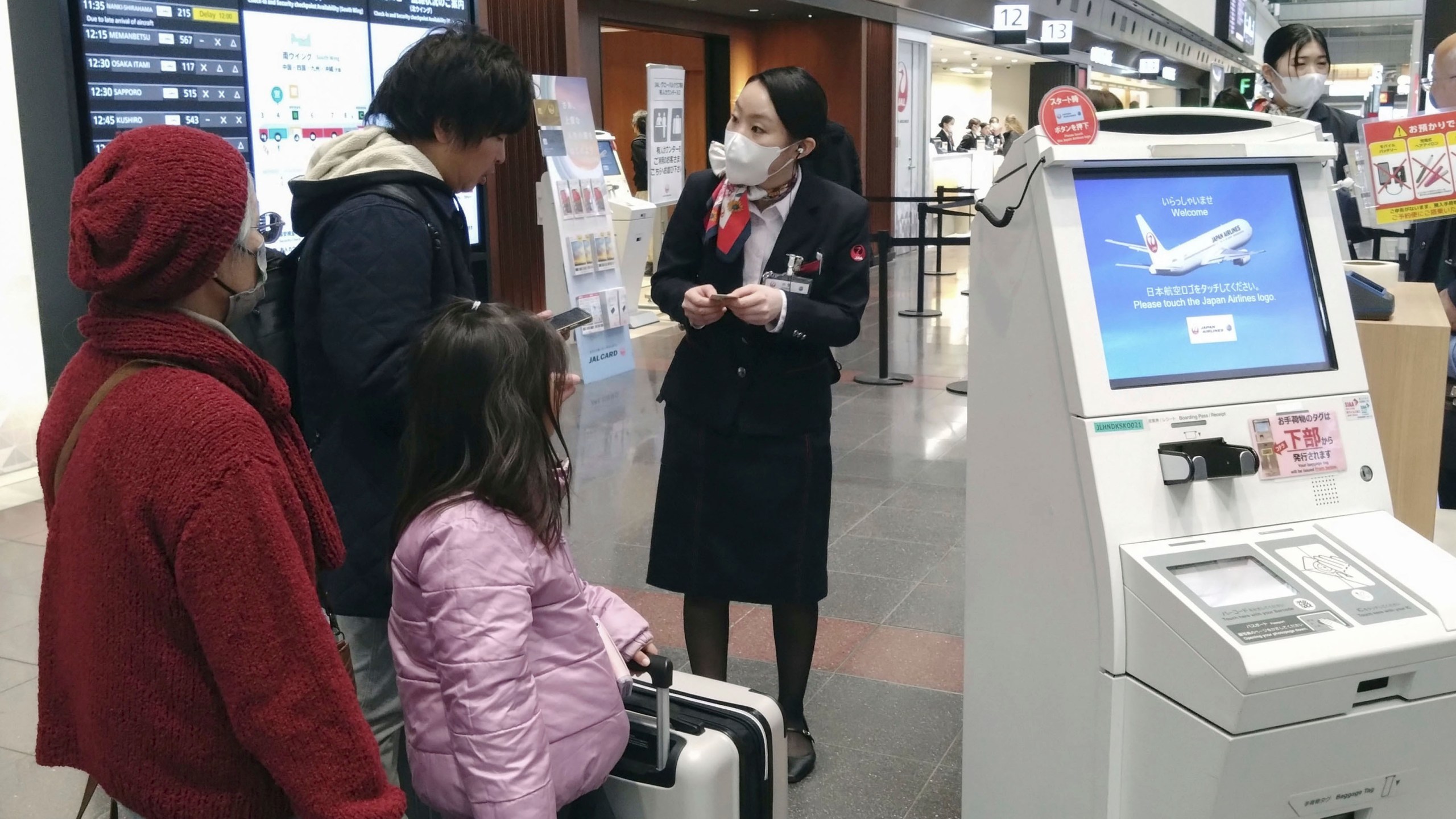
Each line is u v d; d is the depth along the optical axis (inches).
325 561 49.1
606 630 65.9
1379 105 496.1
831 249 94.5
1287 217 70.7
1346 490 68.1
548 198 281.0
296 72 201.3
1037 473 68.0
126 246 41.4
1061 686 68.0
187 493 40.3
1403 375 87.1
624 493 186.1
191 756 42.5
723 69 511.8
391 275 65.6
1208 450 63.8
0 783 99.6
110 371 43.2
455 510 55.5
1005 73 950.4
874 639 130.3
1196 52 1158.3
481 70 69.6
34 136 179.3
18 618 135.9
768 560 97.3
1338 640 57.6
